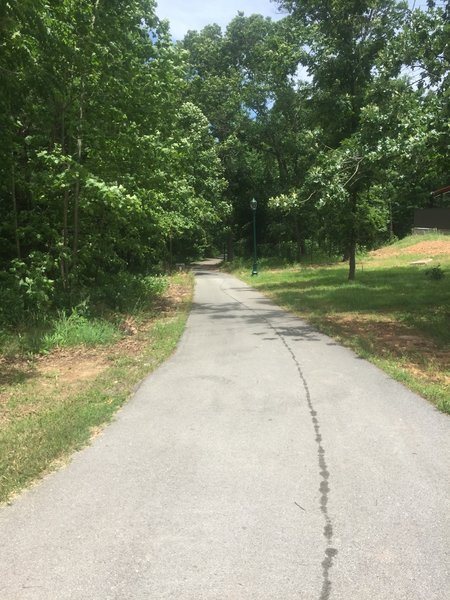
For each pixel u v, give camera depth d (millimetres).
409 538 3287
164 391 6641
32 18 9609
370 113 12328
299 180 40531
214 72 44375
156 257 27672
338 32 20109
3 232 14367
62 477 4219
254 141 41500
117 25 13641
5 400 6449
